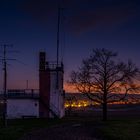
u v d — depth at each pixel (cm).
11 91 7281
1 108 7550
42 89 7325
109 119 7244
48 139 4109
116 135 4456
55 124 5906
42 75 7369
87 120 6844
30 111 7294
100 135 4541
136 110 12288
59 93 7325
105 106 6700
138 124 5872
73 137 4328
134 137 4306
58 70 7350
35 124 5875
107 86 6681
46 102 7300
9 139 4056
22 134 4503
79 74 6788
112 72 6669
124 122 6297
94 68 6725
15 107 7275
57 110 7275
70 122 6331
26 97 7294
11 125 5672
